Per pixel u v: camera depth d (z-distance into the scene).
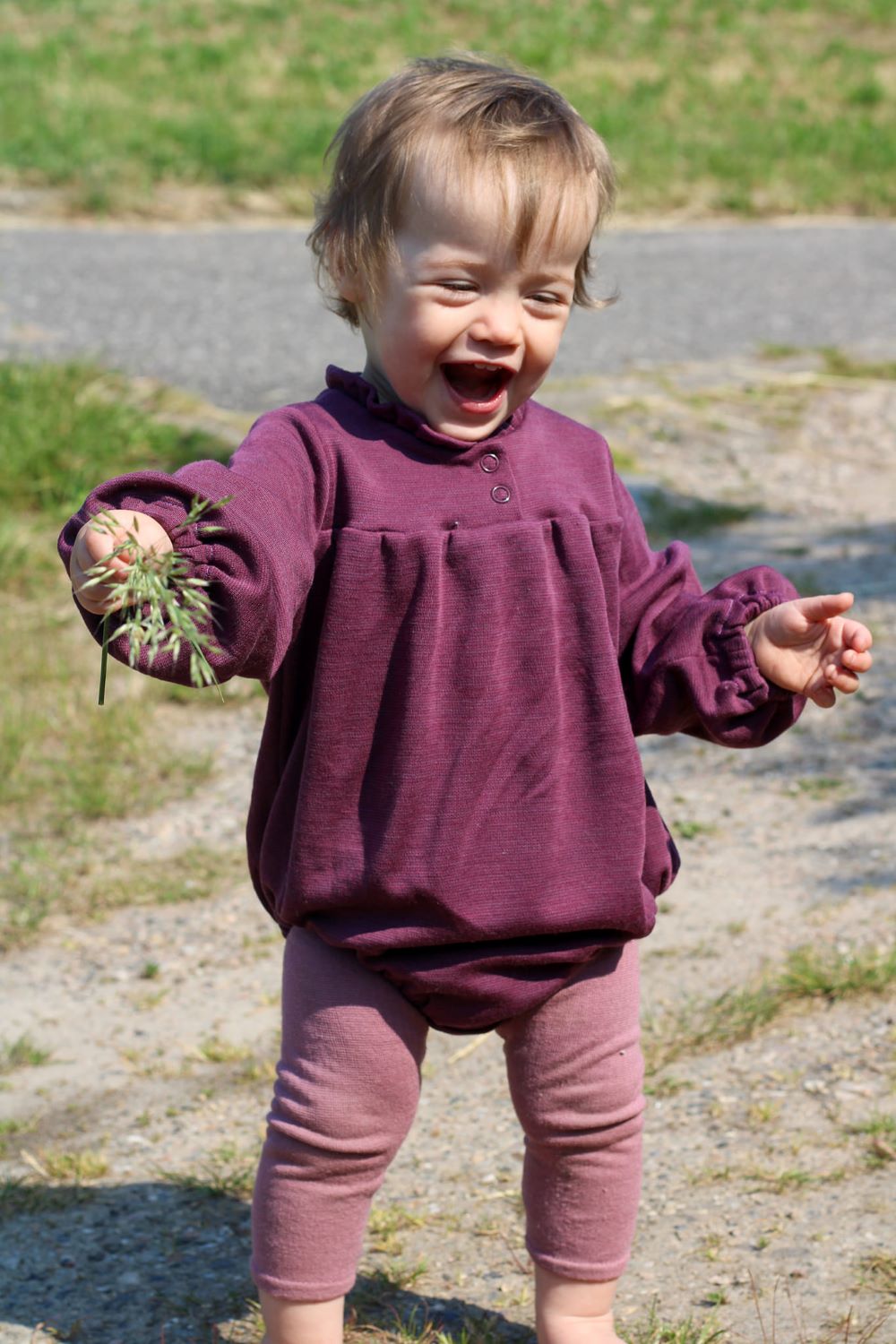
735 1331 2.57
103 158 15.91
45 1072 3.64
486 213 2.10
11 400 7.92
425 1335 2.63
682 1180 3.06
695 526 7.72
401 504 2.19
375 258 2.17
